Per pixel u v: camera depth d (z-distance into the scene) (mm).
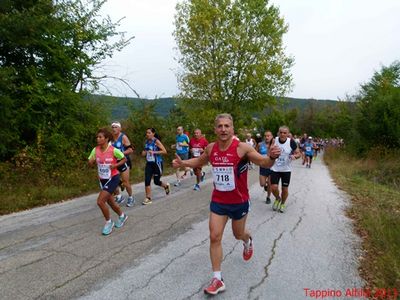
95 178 10641
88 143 13227
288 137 7305
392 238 5320
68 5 12836
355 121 23750
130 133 17562
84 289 3717
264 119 51188
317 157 32125
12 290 3680
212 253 3678
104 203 5566
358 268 4383
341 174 15641
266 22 25797
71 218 6625
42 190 8664
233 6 25438
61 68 12250
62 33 12055
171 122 19703
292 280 4004
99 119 13547
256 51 25906
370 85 28562
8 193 8188
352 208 7941
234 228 4012
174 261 4504
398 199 9383
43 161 10562
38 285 3797
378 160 18891
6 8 10258
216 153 3658
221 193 3711
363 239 5578
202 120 24625
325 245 5238
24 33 10500
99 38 13219
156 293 3645
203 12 24562
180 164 3982
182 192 9742
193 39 25344
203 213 7141
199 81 25312
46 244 5109
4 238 5395
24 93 11000
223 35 25359
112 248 4957
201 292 3682
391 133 20781
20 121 10680
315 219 6852
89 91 13398
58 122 11766
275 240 5434
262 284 3889
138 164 15008
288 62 27234
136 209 7473
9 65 11016
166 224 6254
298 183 12148
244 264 4430
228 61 26000
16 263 4387
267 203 8359
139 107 18234
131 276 4039
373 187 11602
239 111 27406
